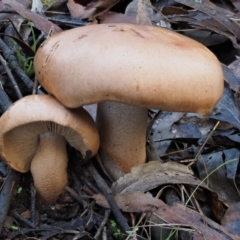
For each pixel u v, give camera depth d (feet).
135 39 0.75
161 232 0.83
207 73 0.77
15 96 1.08
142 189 0.91
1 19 1.26
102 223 0.84
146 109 0.90
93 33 0.78
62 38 0.80
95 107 1.07
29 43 1.25
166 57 0.74
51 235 0.83
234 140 1.13
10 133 0.84
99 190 0.91
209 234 0.83
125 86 0.72
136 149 0.93
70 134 0.86
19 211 0.89
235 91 1.24
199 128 1.17
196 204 0.93
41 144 0.87
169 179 0.93
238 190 1.03
